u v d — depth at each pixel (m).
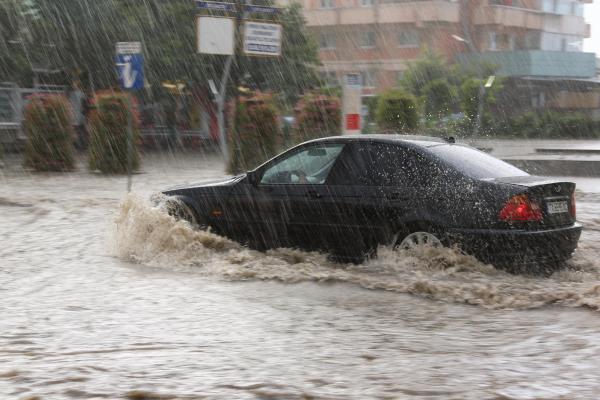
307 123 35.84
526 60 94.00
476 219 11.73
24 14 46.44
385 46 97.44
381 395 6.05
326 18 99.94
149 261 13.39
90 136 34.66
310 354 7.70
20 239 15.72
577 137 81.88
